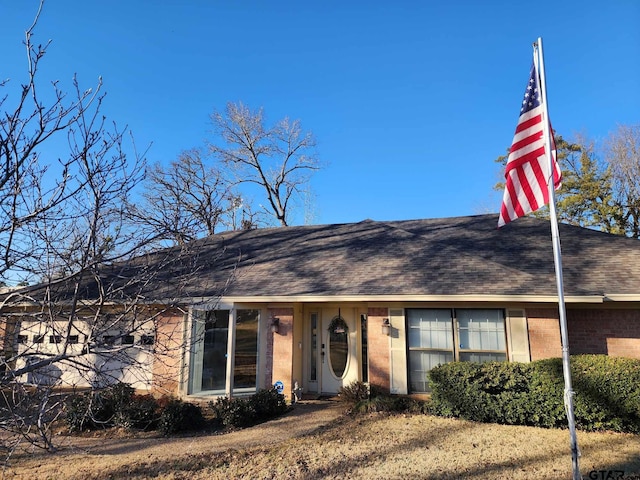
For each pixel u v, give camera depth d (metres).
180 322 11.08
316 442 7.13
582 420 7.75
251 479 5.62
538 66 6.63
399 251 12.38
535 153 6.55
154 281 5.69
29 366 3.91
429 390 9.87
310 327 12.02
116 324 4.80
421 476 5.53
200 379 11.41
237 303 11.02
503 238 12.35
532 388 8.07
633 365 7.64
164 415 8.28
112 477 5.82
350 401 10.06
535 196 6.43
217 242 15.98
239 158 31.22
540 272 9.95
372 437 7.31
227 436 7.86
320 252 13.41
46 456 6.75
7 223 4.00
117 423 8.45
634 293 8.55
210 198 23.66
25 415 3.98
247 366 11.35
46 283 4.36
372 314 10.59
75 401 8.33
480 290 9.39
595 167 26.66
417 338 10.25
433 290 9.66
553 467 5.77
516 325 9.62
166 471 6.02
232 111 30.86
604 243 11.17
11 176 3.82
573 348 9.42
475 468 5.77
